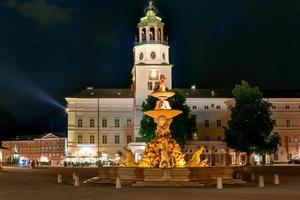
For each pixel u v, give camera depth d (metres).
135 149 94.31
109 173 36.66
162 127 38.78
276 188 30.16
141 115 100.81
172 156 38.06
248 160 83.00
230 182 34.44
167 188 29.66
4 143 144.12
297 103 109.81
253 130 81.94
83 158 105.00
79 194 25.86
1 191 28.88
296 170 66.06
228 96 108.50
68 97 106.56
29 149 140.25
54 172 62.69
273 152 83.31
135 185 31.92
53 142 136.62
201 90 111.31
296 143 108.69
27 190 29.53
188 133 88.00
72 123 106.50
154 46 101.69
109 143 106.69
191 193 25.67
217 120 107.31
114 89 111.38
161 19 104.12
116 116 107.38
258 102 83.50
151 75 100.94
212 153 102.12
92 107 107.19
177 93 87.56
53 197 24.23
